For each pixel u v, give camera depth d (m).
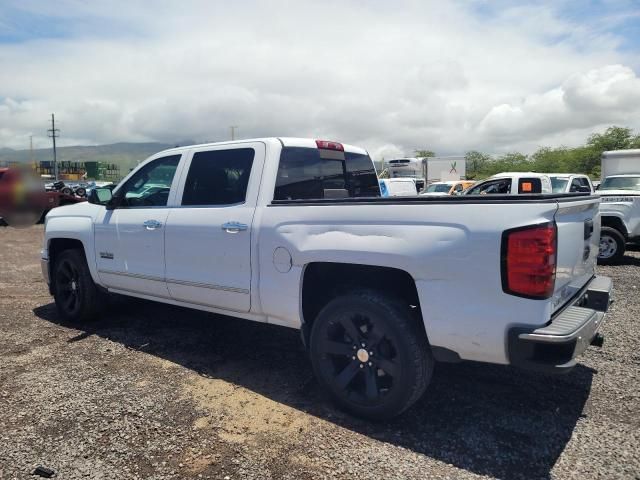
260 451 2.84
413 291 3.19
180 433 3.04
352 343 3.18
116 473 2.64
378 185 5.41
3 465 2.72
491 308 2.68
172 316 5.65
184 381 3.83
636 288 7.09
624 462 2.69
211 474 2.62
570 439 2.94
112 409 3.35
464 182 21.33
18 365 4.16
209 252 3.98
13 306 6.19
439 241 2.81
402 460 2.74
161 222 4.36
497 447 2.86
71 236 5.27
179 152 4.48
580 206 3.03
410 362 2.95
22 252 11.23
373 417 3.14
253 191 3.82
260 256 3.63
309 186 4.23
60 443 2.93
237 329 5.17
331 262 3.25
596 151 54.81
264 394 3.60
